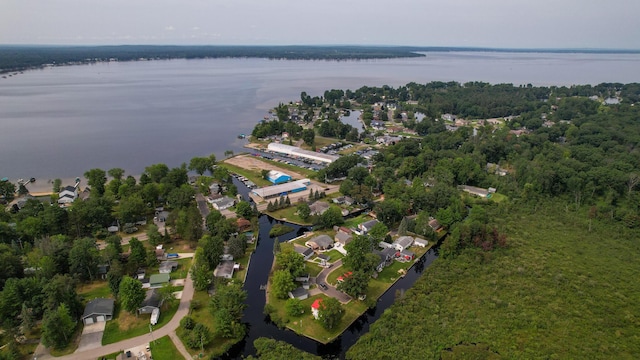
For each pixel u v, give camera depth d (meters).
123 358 80.62
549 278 109.75
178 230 129.00
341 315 94.81
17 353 80.25
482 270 114.06
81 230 128.62
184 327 88.69
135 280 93.19
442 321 93.00
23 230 120.12
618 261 119.69
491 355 82.00
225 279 108.75
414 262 123.44
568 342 86.44
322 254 124.25
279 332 92.69
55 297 88.31
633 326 91.38
